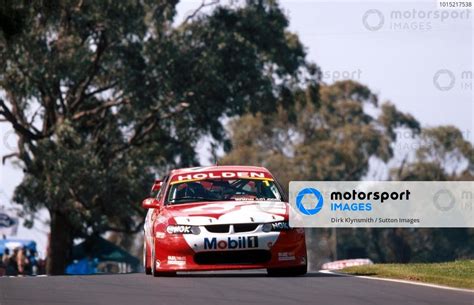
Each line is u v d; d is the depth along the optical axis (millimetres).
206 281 43719
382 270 49969
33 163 153125
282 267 47719
